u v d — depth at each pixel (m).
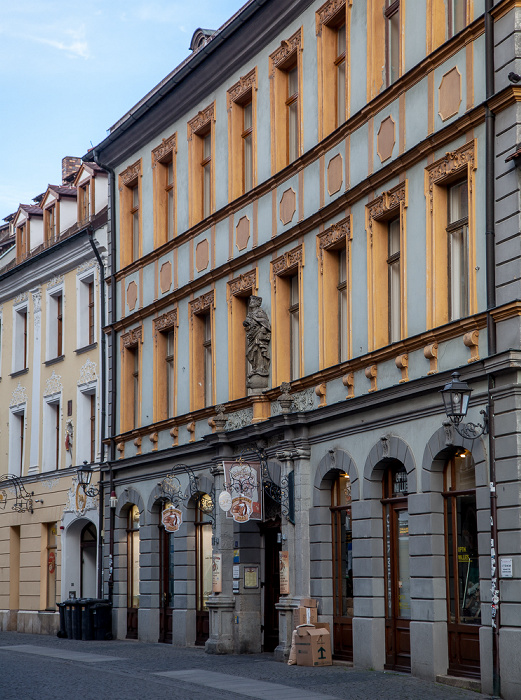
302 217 25.08
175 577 30.56
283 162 26.44
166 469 31.53
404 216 21.05
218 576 27.38
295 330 25.89
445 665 19.38
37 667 24.09
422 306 20.38
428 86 20.42
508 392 17.62
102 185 38.16
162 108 32.44
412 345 20.27
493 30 18.66
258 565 27.25
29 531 41.19
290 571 24.34
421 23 20.91
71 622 34.25
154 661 25.27
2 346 45.41
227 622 27.14
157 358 32.75
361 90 22.95
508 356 17.45
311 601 23.48
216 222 29.41
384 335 21.95
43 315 41.88
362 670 21.50
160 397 32.59
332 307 23.98
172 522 29.56
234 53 28.39
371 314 22.06
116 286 35.94
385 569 21.62
